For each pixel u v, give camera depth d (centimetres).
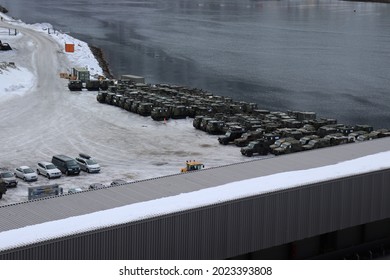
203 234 2008
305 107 6284
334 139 4228
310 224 2250
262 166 2516
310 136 4378
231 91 6994
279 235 2178
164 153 4116
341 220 2328
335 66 9031
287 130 4453
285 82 7669
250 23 15200
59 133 4597
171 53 9844
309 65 9069
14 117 5038
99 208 2016
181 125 4909
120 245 1856
